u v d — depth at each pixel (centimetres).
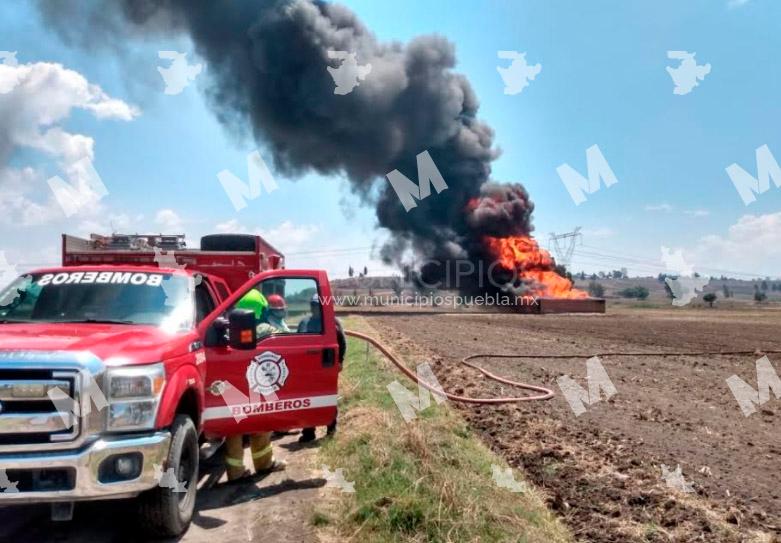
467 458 700
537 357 1847
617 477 679
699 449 811
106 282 659
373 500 560
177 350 555
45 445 457
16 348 474
